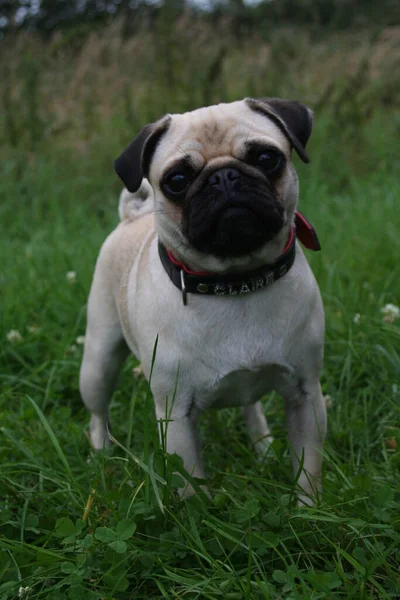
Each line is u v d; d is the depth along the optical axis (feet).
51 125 9.90
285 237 3.39
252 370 3.43
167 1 10.39
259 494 3.51
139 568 3.27
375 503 3.34
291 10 14.37
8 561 3.27
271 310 3.41
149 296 3.51
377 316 4.75
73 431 4.21
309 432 3.57
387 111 10.33
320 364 3.55
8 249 6.89
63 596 3.16
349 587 3.04
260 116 3.48
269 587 3.06
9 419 4.25
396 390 4.11
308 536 3.29
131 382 4.61
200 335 3.41
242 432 4.29
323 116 9.55
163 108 9.25
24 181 9.03
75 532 3.32
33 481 3.85
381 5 15.49
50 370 4.84
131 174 3.54
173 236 3.40
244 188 3.24
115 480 3.84
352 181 8.25
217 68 9.18
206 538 3.33
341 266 5.41
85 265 5.89
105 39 11.02
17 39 11.36
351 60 11.09
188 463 3.49
